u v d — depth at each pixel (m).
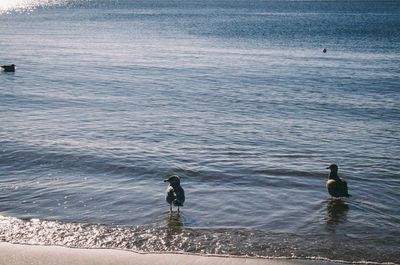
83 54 62.84
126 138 24.14
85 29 106.88
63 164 19.97
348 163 20.80
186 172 19.27
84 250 12.41
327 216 15.17
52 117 28.48
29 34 91.69
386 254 12.64
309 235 13.77
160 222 14.57
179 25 120.00
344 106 32.66
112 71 48.12
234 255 12.40
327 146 23.38
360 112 31.00
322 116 29.91
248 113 30.50
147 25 120.00
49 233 13.58
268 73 47.69
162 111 30.70
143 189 17.39
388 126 27.52
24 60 55.78
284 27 113.31
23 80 41.69
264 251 12.67
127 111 30.52
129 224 14.41
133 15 162.62
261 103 33.53
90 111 30.31
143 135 24.81
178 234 13.67
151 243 13.05
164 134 25.09
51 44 74.81
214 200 16.44
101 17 151.50
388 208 15.95
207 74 46.72
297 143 23.83
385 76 45.78
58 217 14.85
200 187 17.72
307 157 21.58
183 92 37.34
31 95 35.12
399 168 20.17
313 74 47.22
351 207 15.95
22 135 24.20
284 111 31.20
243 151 22.28
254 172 19.34
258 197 16.75
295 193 17.17
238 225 14.43
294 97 35.69
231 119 28.81
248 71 48.97
